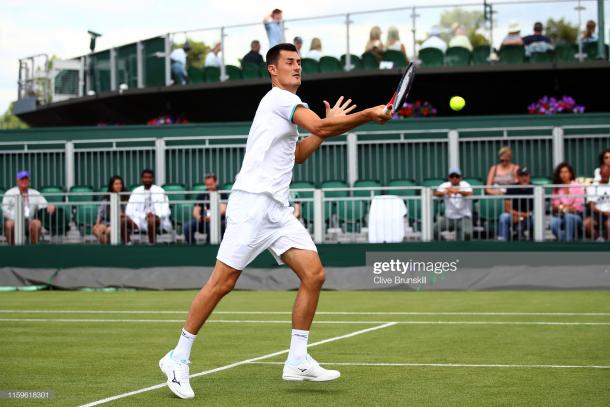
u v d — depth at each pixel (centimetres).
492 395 588
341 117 577
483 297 1412
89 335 958
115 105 2666
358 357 776
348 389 615
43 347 859
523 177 1611
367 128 2020
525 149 1966
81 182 2136
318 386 628
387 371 695
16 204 1770
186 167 2092
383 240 1612
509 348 827
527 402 562
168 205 1709
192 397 582
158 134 2102
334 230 1655
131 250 1712
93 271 1708
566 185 1551
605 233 1532
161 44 2516
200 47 2462
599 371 689
